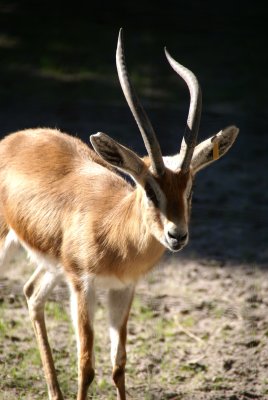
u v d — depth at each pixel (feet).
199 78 207.41
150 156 63.82
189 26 250.57
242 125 175.94
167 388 75.92
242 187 140.56
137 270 69.26
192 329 89.30
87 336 68.54
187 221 64.03
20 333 85.51
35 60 209.46
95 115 176.04
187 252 112.47
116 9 257.55
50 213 73.26
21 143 80.48
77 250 69.97
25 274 100.78
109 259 68.80
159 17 256.11
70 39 226.58
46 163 76.79
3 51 212.84
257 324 90.84
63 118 172.04
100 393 74.74
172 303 95.50
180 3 271.28
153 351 83.15
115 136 161.68
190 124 63.87
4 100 181.37
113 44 226.79
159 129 167.53
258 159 156.87
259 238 118.73
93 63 210.79
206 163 68.39
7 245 79.46
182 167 64.39
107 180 73.20
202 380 77.92
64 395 74.23
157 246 67.92
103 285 70.54
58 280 75.72
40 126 165.37
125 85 63.05
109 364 80.59
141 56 220.02
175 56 222.89
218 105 188.75
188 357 82.79
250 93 199.82
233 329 89.56
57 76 200.03
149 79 203.10
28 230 75.36
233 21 259.19
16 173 77.82
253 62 223.92
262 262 110.11
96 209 70.18
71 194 72.79
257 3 276.21
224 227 122.31
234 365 81.25
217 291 99.66
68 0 256.93
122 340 70.54
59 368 78.59
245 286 101.55
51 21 239.91
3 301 92.58
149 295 97.25
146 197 64.80
